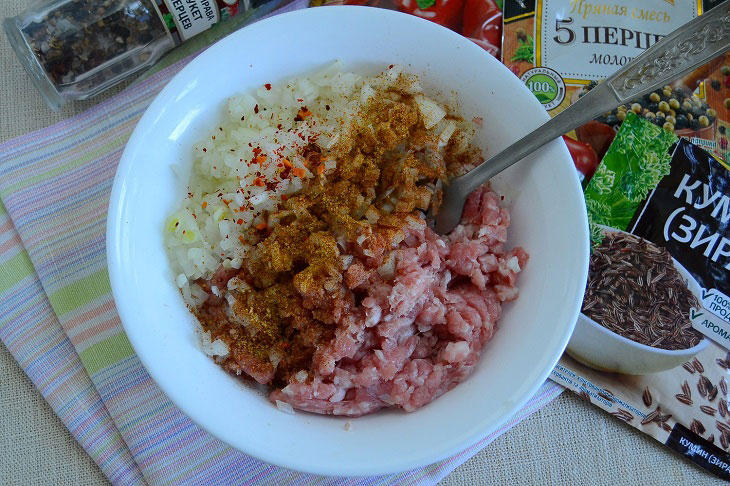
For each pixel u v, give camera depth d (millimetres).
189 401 294
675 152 374
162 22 369
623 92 302
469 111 332
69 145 378
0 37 386
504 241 320
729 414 363
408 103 336
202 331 315
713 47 296
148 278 307
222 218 319
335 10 321
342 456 288
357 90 337
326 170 318
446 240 326
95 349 359
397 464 285
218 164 325
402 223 312
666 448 365
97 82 380
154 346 298
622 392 364
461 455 358
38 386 357
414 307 302
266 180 318
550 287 303
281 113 334
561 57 387
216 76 319
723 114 385
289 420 303
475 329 304
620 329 363
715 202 371
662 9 391
